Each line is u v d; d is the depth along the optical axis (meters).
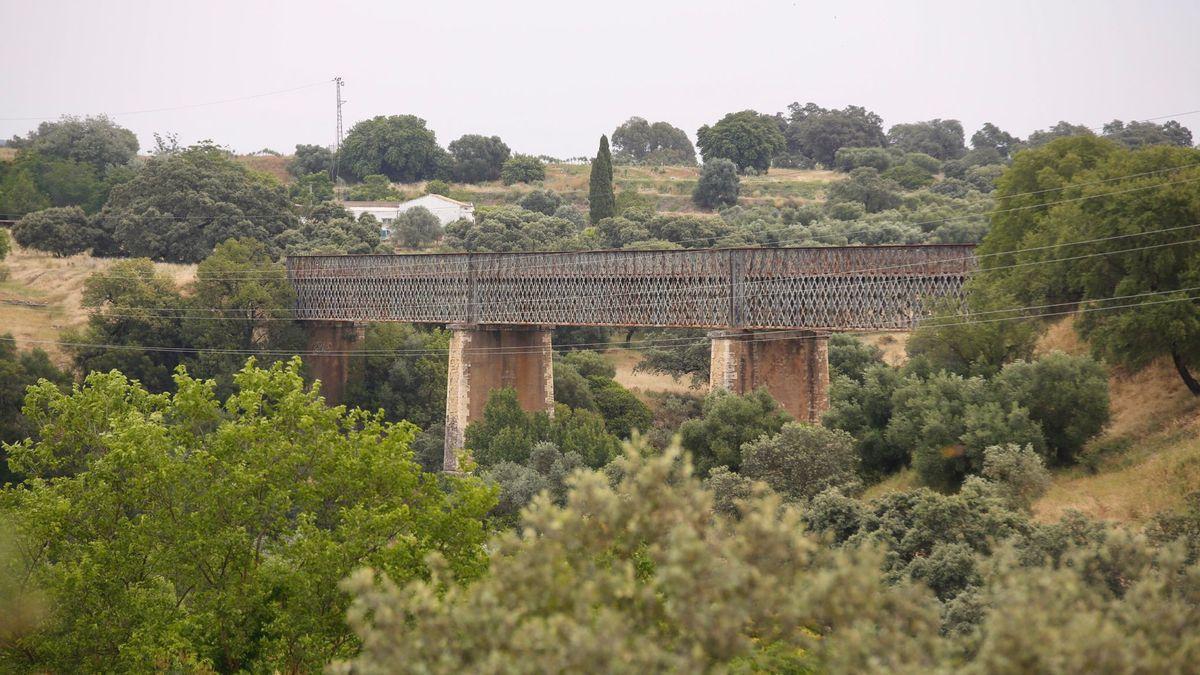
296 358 42.88
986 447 55.84
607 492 20.00
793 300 88.50
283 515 39.09
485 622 17.81
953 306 73.38
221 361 114.12
